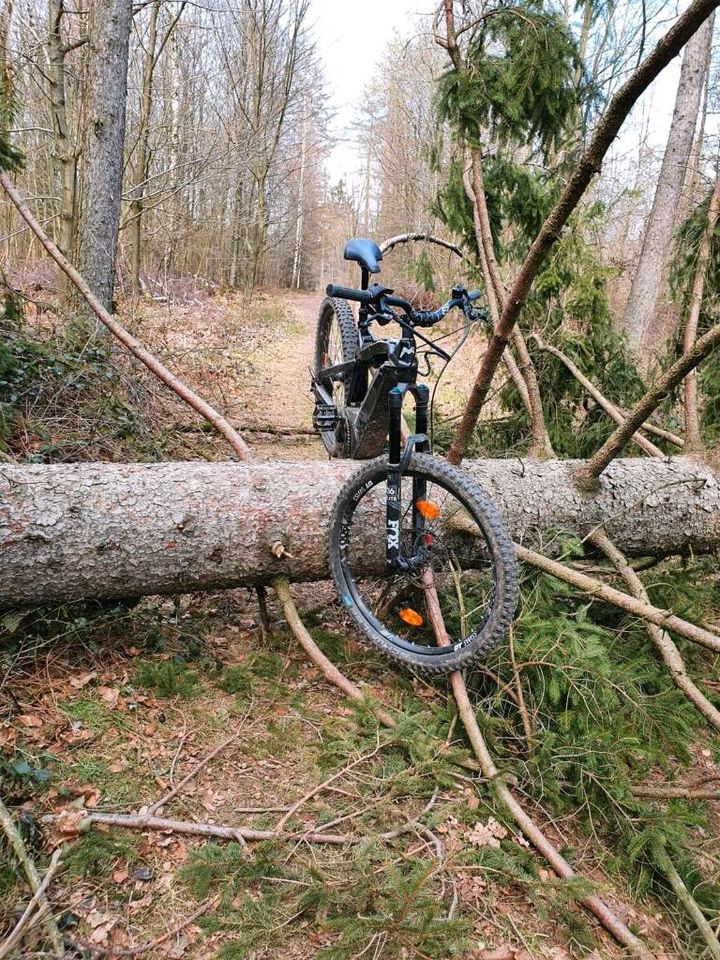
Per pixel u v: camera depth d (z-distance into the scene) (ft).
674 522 11.22
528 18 12.95
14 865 5.49
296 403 24.93
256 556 9.23
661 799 7.55
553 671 8.02
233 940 5.36
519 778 7.61
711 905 6.66
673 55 5.93
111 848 5.91
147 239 46.14
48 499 8.43
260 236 57.52
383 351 9.67
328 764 7.37
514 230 19.10
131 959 5.16
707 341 8.29
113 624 9.25
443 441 15.93
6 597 8.20
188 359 22.97
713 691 10.13
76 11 22.38
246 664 8.96
